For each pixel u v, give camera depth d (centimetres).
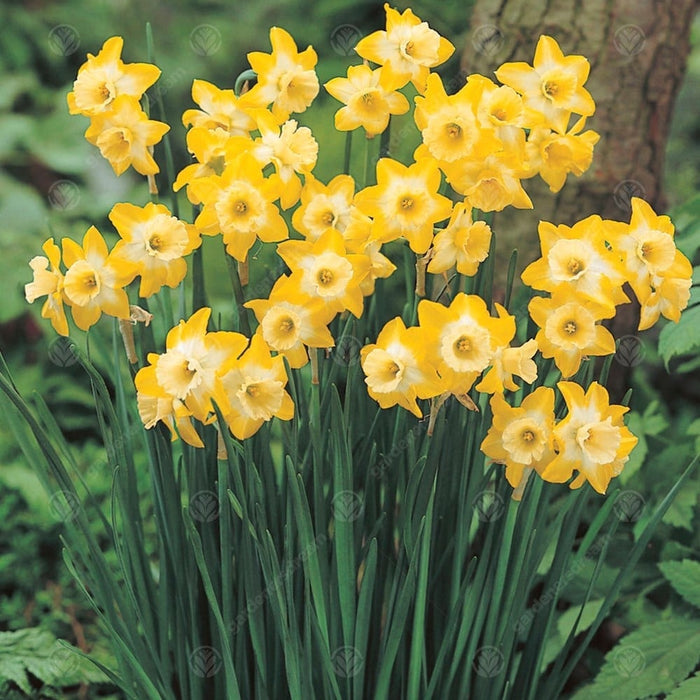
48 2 327
